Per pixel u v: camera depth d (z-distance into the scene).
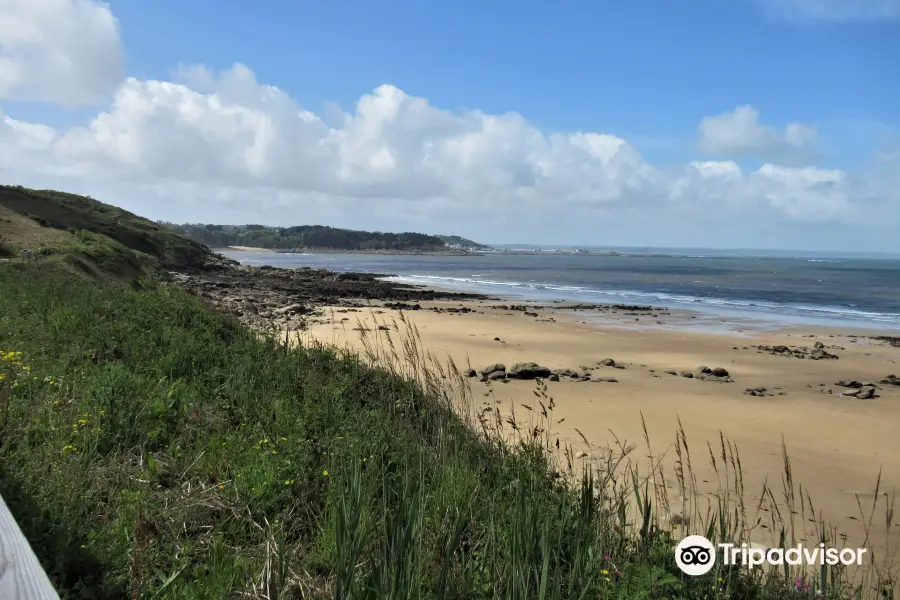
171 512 3.62
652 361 17.94
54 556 2.89
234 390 6.47
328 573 3.24
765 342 22.53
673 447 9.16
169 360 7.20
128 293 13.86
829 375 16.28
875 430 10.46
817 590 3.64
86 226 59.88
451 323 26.31
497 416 6.08
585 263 138.75
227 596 2.80
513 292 49.81
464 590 2.98
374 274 77.25
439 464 4.52
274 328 12.43
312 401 6.29
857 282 67.19
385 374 7.64
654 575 3.38
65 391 5.60
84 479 3.80
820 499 7.20
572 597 2.92
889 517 4.79
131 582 2.64
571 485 4.64
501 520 3.65
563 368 16.05
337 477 4.14
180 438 4.91
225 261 80.81
